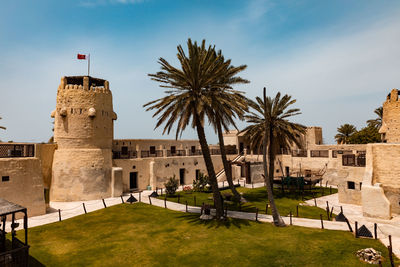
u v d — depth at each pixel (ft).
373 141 152.35
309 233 49.83
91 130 89.51
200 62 60.54
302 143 155.53
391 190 62.03
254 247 44.50
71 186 83.35
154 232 53.67
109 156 93.09
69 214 68.13
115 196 90.27
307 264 37.73
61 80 90.07
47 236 52.06
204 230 53.83
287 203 78.84
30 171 67.72
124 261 40.98
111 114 97.76
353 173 76.89
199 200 85.10
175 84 61.00
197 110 55.93
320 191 101.24
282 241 46.39
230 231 52.75
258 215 64.75
